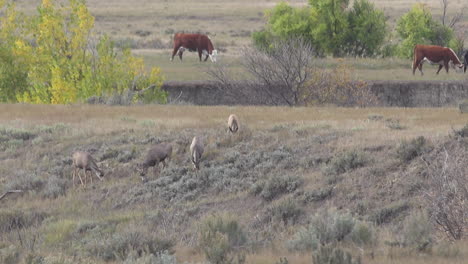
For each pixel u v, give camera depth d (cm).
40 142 11825
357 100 16712
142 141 11356
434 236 5756
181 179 9919
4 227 8712
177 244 6253
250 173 9931
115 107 14612
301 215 8525
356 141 10181
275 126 11456
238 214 8919
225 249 5238
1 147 11706
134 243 5712
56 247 7169
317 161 9881
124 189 9925
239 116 12662
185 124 12031
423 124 11119
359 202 8556
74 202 9700
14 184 10356
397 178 8825
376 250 5138
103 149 11288
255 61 16962
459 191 6088
